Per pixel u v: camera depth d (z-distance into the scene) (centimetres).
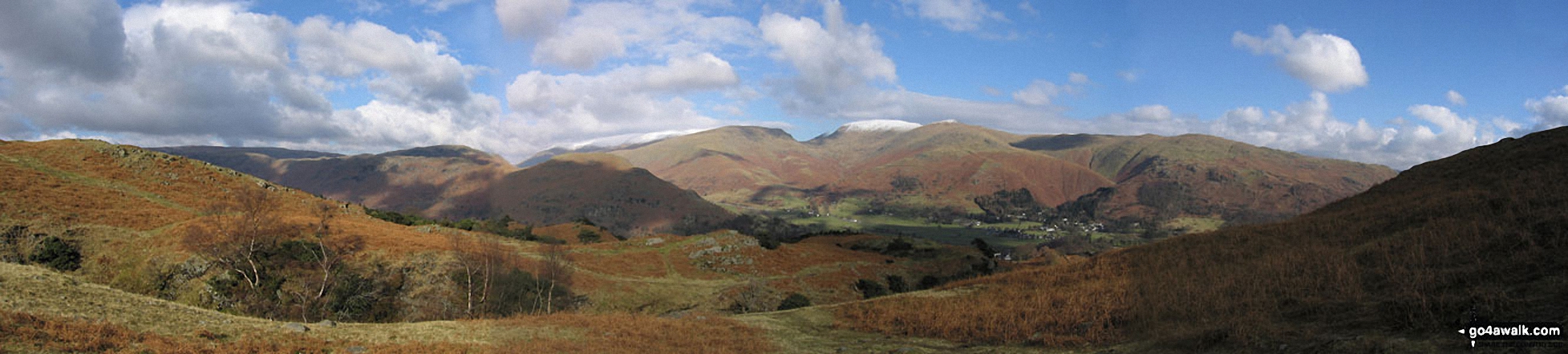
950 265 9969
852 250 11406
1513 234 1697
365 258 5222
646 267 7700
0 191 5244
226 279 4394
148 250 4866
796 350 1983
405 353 1658
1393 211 2873
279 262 4775
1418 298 1355
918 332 2194
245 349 1502
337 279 4762
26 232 4828
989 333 2016
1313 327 1423
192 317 1739
